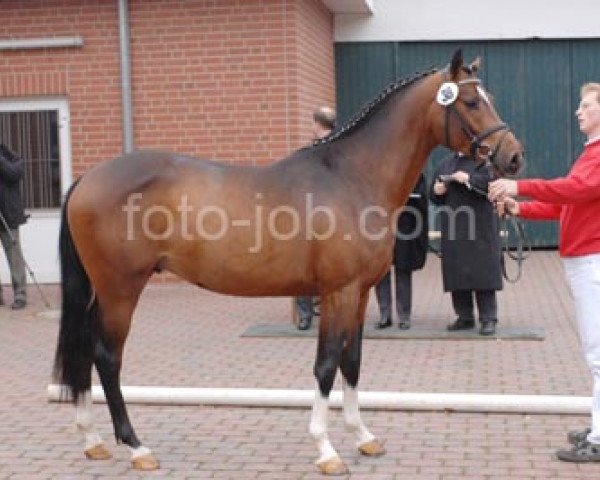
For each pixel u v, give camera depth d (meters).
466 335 8.73
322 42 13.97
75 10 11.96
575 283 5.24
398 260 8.95
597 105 5.07
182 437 5.77
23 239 12.45
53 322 9.92
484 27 15.24
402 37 15.26
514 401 6.11
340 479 4.97
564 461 5.22
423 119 5.26
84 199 5.13
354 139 5.30
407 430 5.84
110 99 12.03
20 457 5.43
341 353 5.20
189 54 11.83
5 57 12.16
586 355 5.25
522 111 15.45
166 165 5.16
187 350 8.38
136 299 5.21
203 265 5.12
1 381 7.34
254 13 11.70
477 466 5.16
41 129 12.31
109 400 5.22
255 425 6.00
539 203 5.36
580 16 15.13
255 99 11.80
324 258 5.07
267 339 8.84
